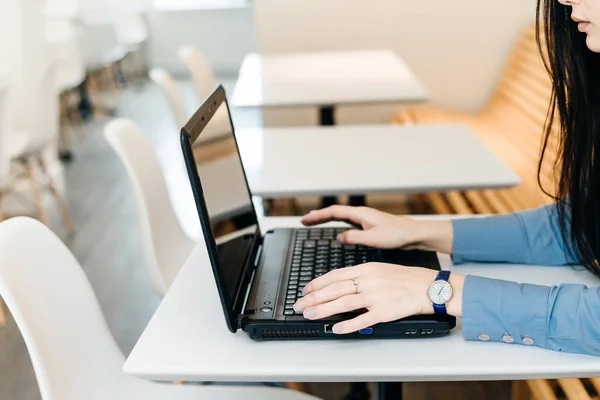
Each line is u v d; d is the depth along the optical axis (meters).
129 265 3.41
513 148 3.29
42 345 1.21
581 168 1.33
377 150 2.38
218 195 1.27
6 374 2.57
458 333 1.19
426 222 1.47
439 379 1.10
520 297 1.14
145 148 2.09
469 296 1.15
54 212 4.11
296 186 2.04
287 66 3.66
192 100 6.86
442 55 4.05
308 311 1.15
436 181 2.05
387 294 1.16
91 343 1.36
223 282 1.15
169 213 2.17
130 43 7.36
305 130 2.69
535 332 1.13
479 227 1.44
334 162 2.26
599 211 1.33
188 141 1.11
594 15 1.18
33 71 3.40
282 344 1.17
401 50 4.07
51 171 4.66
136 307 3.01
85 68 6.12
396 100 2.96
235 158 1.48
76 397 1.27
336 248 1.46
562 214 1.40
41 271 1.27
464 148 2.38
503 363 1.10
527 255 1.44
